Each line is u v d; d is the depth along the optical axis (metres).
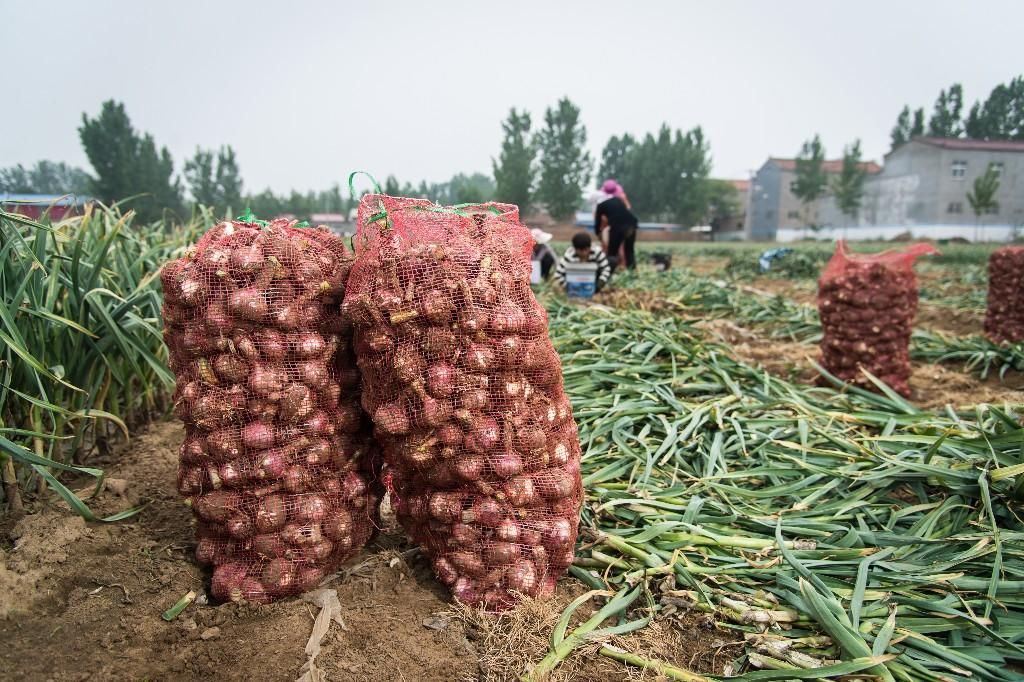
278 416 2.31
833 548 2.69
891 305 5.08
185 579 2.56
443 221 2.36
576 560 2.70
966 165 54.66
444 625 2.31
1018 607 2.37
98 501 3.15
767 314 8.61
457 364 2.22
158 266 4.32
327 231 2.50
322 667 2.11
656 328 5.62
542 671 2.07
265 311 2.21
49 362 3.19
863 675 2.12
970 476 2.96
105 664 2.16
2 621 2.34
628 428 3.90
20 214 3.29
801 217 70.94
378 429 2.30
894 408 4.29
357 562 2.66
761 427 3.87
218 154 46.31
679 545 2.74
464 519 2.32
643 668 2.13
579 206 69.31
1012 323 6.84
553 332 5.60
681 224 77.88
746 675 2.09
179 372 2.38
